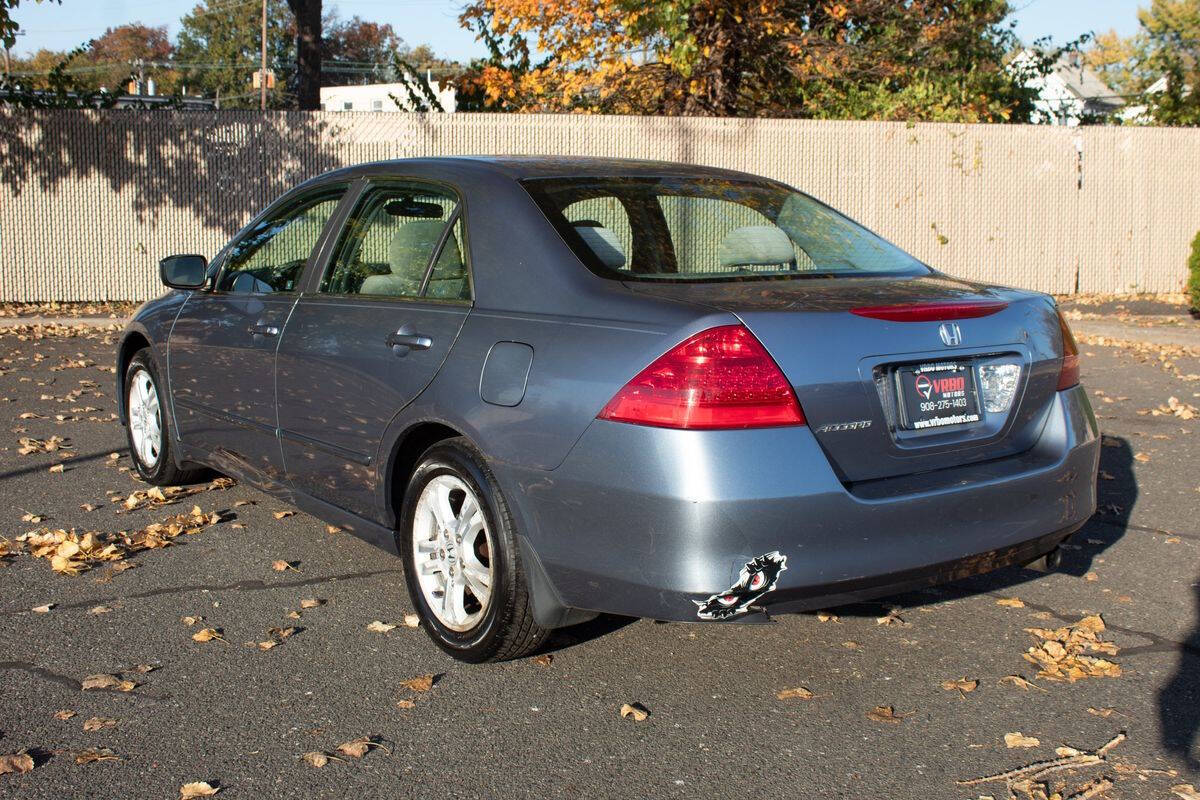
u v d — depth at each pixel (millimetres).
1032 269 16312
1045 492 3643
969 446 3543
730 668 3814
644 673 3766
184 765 3127
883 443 3350
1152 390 9164
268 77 66062
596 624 4172
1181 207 16516
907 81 18703
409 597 4406
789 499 3119
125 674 3717
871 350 3318
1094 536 5285
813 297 3410
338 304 4406
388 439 4004
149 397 6023
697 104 18297
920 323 3438
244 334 4914
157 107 14922
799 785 3049
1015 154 16000
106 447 7008
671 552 3125
